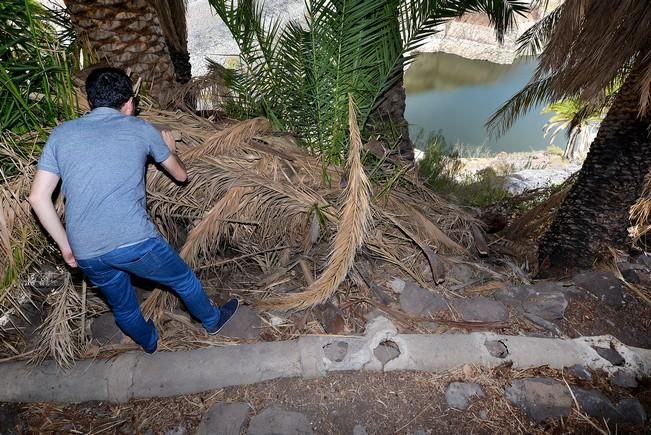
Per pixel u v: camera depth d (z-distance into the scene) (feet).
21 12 10.19
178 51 20.56
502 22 15.26
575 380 9.43
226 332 9.97
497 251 16.70
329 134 13.17
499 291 11.84
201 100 14.49
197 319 10.39
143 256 7.63
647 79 11.94
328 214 11.62
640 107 12.71
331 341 9.53
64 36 13.29
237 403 8.55
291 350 9.23
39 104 10.60
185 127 12.21
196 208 11.50
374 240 12.03
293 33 13.01
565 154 45.57
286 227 11.89
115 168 7.22
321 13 11.16
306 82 13.25
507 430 8.44
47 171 7.12
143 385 8.73
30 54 10.36
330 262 9.99
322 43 11.68
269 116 14.11
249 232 11.82
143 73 13.06
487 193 28.58
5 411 8.54
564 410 8.79
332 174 12.91
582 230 16.30
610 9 12.01
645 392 9.31
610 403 8.91
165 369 8.86
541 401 8.88
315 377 9.00
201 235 10.87
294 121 13.99
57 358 9.08
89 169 7.11
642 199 14.60
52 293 10.44
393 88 16.07
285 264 11.82
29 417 8.53
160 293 10.41
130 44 12.64
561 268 16.71
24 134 10.29
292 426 8.16
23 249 9.84
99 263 7.40
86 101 11.30
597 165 15.66
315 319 10.33
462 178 34.14
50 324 9.46
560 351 9.80
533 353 9.69
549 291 11.84
